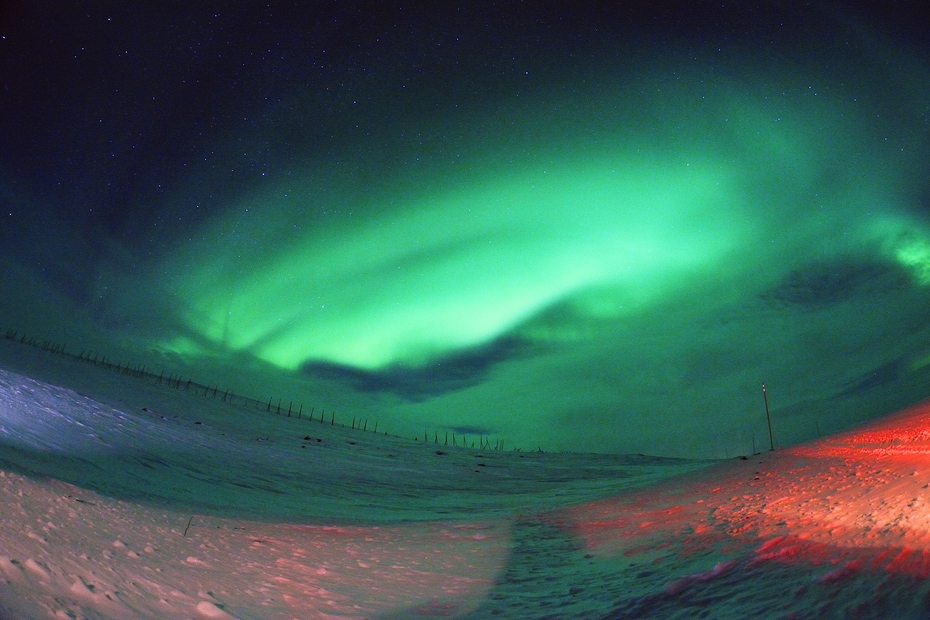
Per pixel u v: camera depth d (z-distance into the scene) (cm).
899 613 385
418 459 4175
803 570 546
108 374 4375
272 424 4803
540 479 3603
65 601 361
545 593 714
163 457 2055
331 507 1845
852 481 973
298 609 544
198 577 568
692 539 873
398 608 616
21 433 1520
